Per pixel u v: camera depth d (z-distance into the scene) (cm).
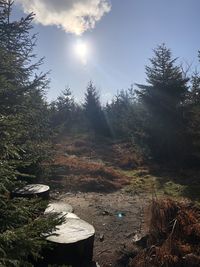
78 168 1529
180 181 1423
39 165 999
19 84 709
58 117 2714
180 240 638
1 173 381
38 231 391
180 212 712
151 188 1309
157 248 619
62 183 1299
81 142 2548
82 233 584
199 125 1619
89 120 3294
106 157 2109
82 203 1058
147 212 827
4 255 315
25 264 339
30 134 895
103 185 1287
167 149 1841
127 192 1245
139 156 1942
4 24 623
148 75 1967
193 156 1738
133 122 2162
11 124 421
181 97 1911
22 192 771
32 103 777
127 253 662
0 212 398
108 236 764
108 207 1011
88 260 577
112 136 3047
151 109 1912
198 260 563
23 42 766
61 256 534
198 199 1123
